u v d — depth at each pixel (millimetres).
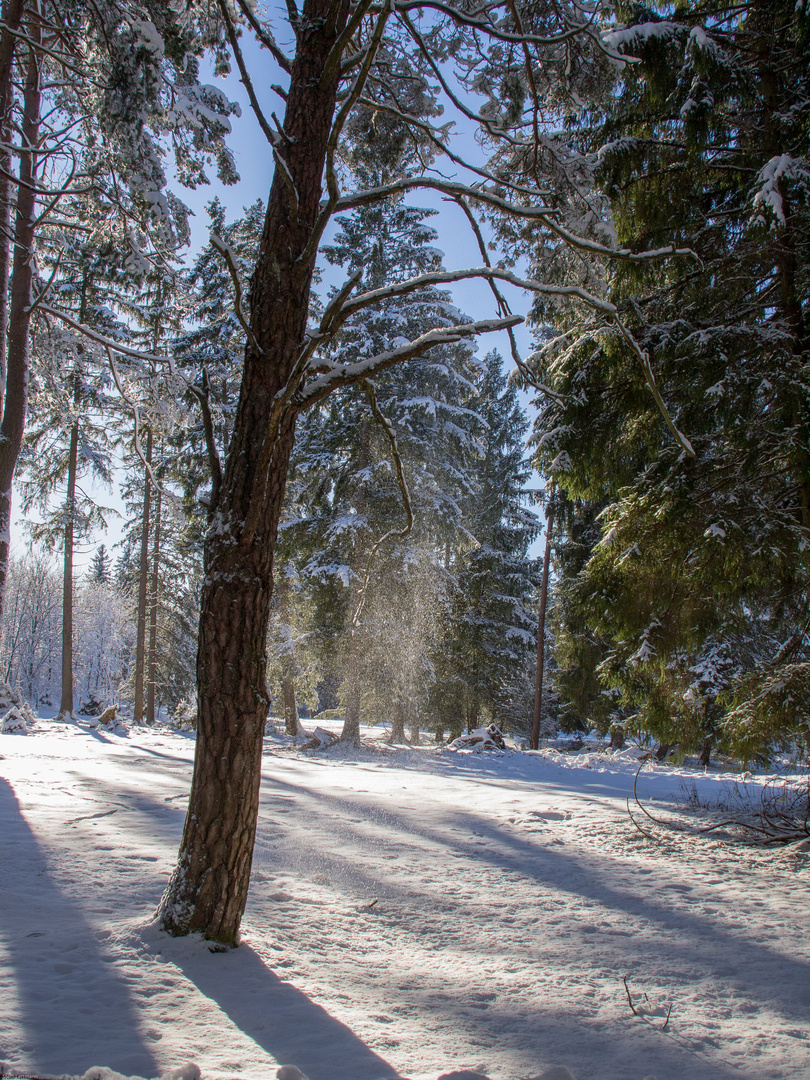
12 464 10836
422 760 17438
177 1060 2387
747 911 5094
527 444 9789
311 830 7082
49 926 3682
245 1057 2475
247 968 3402
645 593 8797
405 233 19516
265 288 4051
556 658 23734
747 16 8469
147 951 3418
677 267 8828
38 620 51281
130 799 7871
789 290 7988
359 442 20219
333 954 3816
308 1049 2602
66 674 23844
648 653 8758
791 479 7762
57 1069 2193
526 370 4379
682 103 8102
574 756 19750
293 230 4078
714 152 8664
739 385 7449
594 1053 2814
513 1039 2918
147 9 6711
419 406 18469
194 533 22062
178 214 8297
